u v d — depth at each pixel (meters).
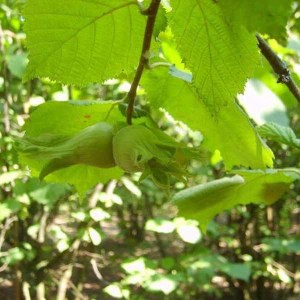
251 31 0.12
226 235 1.16
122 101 0.23
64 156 0.20
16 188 0.65
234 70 0.17
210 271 0.82
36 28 0.19
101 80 0.20
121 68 0.20
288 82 0.22
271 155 0.25
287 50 0.39
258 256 1.15
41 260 0.88
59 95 0.61
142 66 0.19
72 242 0.78
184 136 0.78
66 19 0.19
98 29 0.20
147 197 1.13
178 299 1.02
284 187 0.30
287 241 0.97
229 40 0.17
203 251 0.86
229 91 0.17
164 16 0.19
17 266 0.83
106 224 1.66
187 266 0.81
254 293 1.22
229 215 1.17
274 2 0.12
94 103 0.23
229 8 0.12
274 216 1.18
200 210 0.31
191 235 0.71
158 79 0.24
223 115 0.24
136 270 0.74
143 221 1.35
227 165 0.26
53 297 0.92
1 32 0.65
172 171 0.20
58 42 0.20
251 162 0.25
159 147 0.20
